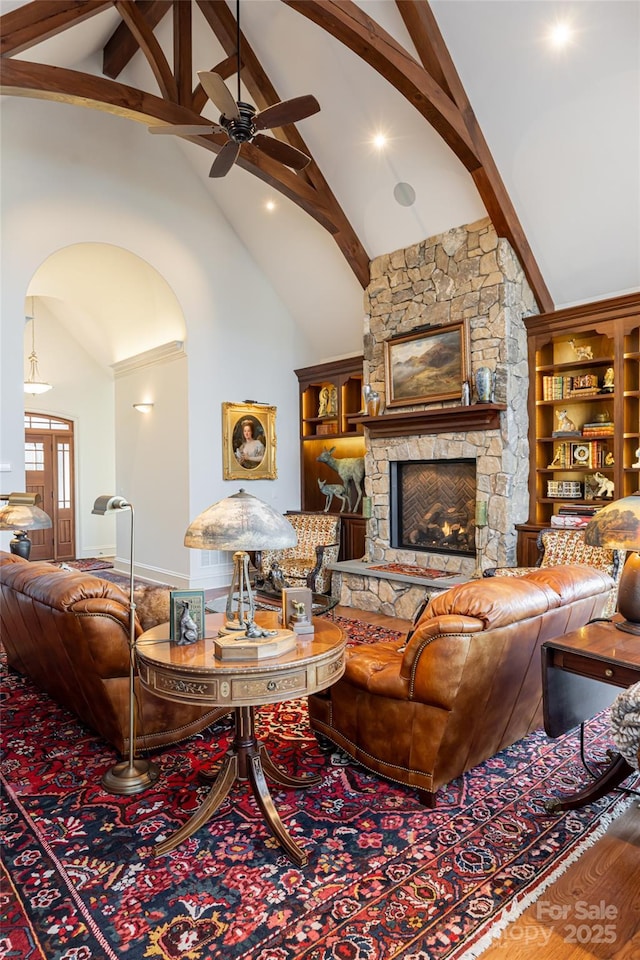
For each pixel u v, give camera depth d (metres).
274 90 5.71
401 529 6.62
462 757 2.58
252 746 2.40
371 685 2.62
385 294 6.47
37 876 2.07
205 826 2.36
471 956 1.71
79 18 3.95
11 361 5.73
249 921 1.85
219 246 7.43
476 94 4.73
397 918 1.86
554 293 5.58
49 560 9.58
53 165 6.03
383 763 2.64
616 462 5.07
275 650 2.25
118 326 8.26
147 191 6.77
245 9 5.21
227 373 7.48
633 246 4.88
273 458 7.92
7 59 4.26
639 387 5.20
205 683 2.12
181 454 7.21
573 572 2.92
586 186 4.78
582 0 3.90
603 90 4.24
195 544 2.20
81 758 2.96
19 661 4.07
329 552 6.72
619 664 2.23
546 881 2.02
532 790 2.62
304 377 8.15
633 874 2.06
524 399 5.63
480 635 2.32
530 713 2.98
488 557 5.53
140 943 1.76
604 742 3.11
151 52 5.16
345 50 4.98
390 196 5.92
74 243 6.21
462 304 5.69
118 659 2.76
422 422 6.06
